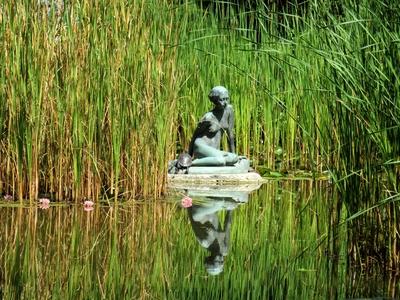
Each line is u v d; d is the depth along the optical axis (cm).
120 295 937
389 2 1027
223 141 2241
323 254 1155
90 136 1525
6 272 1039
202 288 972
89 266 1083
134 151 1584
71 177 1552
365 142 1041
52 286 974
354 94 1027
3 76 1474
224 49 2200
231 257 1151
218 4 2439
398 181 1002
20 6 1473
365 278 1005
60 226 1320
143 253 1168
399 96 993
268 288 963
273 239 1275
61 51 1527
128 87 1559
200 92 2177
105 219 1395
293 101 2191
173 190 1814
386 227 1041
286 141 2250
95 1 1521
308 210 1545
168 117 1642
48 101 1525
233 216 1477
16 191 1533
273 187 1920
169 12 1617
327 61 1077
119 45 1540
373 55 1015
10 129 1486
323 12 1277
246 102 2216
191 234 1308
